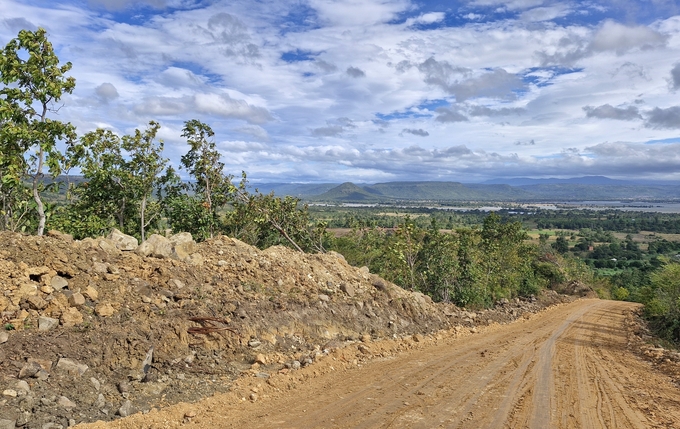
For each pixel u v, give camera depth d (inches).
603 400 302.4
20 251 301.9
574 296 1535.4
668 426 256.2
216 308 355.6
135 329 287.0
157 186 656.4
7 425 189.3
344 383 310.8
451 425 243.8
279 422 238.7
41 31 406.9
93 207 625.0
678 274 893.8
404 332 510.6
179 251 410.0
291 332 392.2
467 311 738.8
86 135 466.3
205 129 722.8
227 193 748.0
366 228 1156.5
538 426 247.4
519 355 438.9
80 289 297.4
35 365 226.2
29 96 406.3
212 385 277.4
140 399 244.4
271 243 822.5
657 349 527.8
